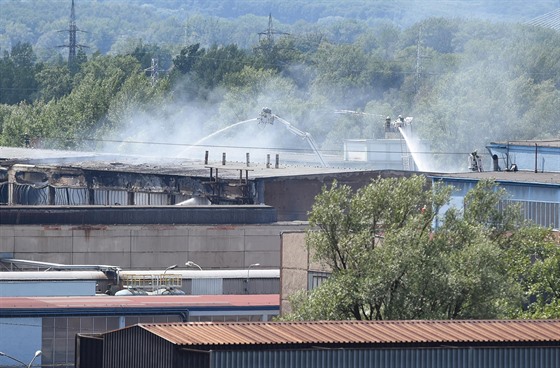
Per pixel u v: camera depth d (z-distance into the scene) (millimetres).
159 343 78188
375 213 106750
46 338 131125
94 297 142125
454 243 105438
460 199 139000
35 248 167500
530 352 79938
